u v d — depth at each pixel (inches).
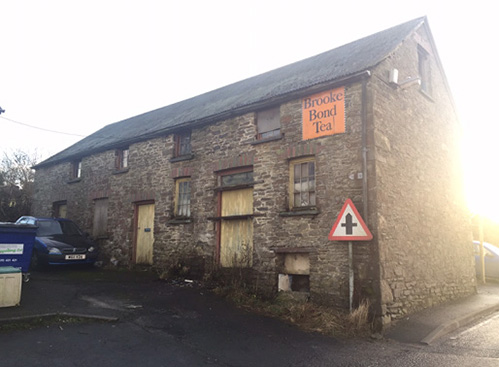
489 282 525.7
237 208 396.5
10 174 903.1
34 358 185.8
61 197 628.7
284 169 354.3
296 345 233.3
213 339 235.3
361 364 205.9
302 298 322.3
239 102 417.4
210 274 389.4
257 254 360.8
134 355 200.8
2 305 257.8
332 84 327.3
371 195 294.5
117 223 520.1
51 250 438.6
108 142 568.7
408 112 361.4
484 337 266.2
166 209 459.8
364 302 282.5
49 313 248.8
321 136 332.8
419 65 418.0
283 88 383.9
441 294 367.2
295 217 338.0
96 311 271.1
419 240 344.8
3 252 308.7
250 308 309.6
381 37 428.1
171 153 466.9
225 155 407.8
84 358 191.6
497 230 737.0
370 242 288.2
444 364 207.2
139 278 417.1
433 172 392.8
